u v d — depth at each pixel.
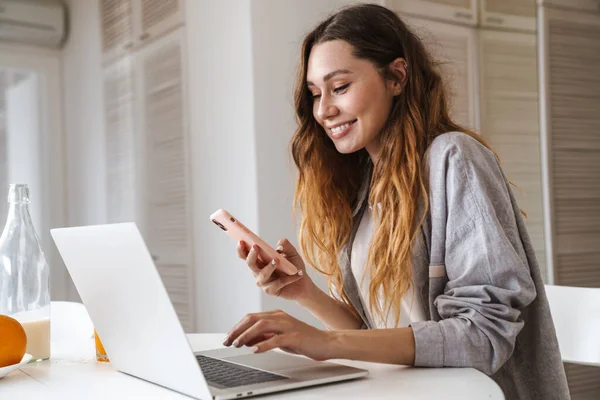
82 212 4.32
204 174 3.20
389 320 1.32
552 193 3.11
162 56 3.53
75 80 4.32
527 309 1.21
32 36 4.23
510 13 3.17
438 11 2.99
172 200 3.48
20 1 4.13
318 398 0.87
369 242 1.29
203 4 3.15
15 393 0.96
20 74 4.25
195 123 3.26
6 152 4.19
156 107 3.60
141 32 3.70
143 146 3.71
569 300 1.47
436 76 1.33
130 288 0.91
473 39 3.08
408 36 1.31
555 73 3.14
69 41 4.34
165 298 0.84
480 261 1.10
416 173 1.21
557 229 3.11
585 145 3.22
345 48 1.24
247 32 2.83
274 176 2.85
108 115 4.02
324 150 1.44
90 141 4.21
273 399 0.87
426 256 1.21
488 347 1.06
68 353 1.29
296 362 1.08
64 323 1.71
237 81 2.91
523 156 3.17
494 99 3.12
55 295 4.28
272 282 1.25
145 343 0.94
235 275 3.02
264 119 2.84
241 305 2.98
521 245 1.16
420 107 1.29
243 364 1.07
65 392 0.95
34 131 4.30
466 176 1.13
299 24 2.90
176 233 3.46
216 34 3.05
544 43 3.12
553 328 1.19
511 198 1.20
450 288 1.15
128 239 0.86
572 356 1.45
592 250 3.21
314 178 1.44
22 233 1.22
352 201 1.44
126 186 3.87
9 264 1.21
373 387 0.93
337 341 1.01
